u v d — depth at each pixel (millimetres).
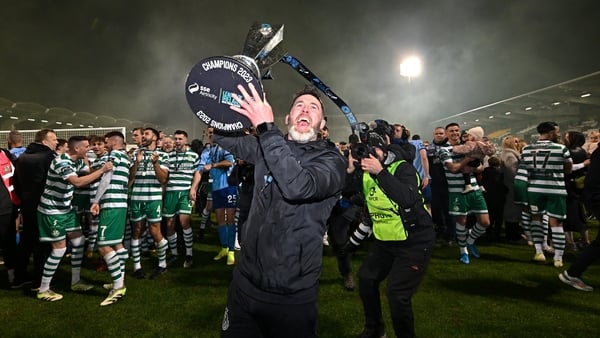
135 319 3479
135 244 4824
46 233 3986
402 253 2566
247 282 1563
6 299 4043
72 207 4230
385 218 2555
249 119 1467
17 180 4488
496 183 7117
